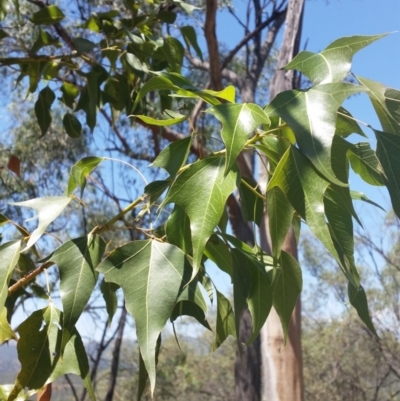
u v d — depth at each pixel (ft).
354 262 0.97
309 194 0.89
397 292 11.14
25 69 2.58
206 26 3.67
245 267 1.12
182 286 1.02
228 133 0.88
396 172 0.93
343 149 0.97
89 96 2.46
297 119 0.88
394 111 0.99
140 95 1.09
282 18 5.83
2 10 2.71
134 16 2.77
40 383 1.13
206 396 13.87
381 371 11.89
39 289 1.75
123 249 1.05
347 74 0.97
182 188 0.95
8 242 1.16
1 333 1.17
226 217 1.22
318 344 12.25
